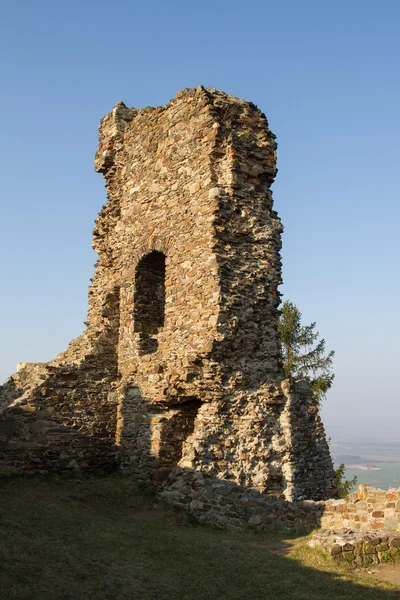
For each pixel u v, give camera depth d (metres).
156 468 13.66
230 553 9.70
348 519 11.00
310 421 14.30
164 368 14.38
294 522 11.42
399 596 8.05
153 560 8.88
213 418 13.12
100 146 18.59
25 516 10.22
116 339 16.55
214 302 13.43
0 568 7.43
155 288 16.56
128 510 12.60
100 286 17.66
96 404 15.70
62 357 16.78
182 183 15.07
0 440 14.07
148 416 14.48
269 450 13.53
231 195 14.16
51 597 6.99
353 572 9.03
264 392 13.81
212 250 13.70
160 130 16.27
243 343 13.66
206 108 14.59
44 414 14.85
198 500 12.04
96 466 15.30
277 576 8.70
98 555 8.70
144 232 16.20
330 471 14.27
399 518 10.42
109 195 18.12
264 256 14.34
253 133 14.91
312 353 26.05
